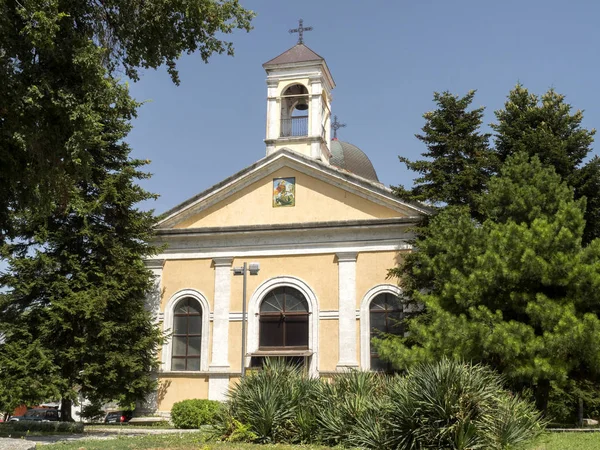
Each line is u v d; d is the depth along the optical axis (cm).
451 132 2838
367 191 3019
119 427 2712
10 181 1504
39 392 2428
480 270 2136
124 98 1534
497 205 2356
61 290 2570
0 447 1300
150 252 2936
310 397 1662
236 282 3081
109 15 1524
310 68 3384
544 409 2239
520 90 3006
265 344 2989
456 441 1320
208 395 2956
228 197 3191
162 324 3105
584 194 2650
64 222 2717
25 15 1255
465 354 2052
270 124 3381
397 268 2758
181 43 1569
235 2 1577
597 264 2050
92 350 2591
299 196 3103
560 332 1959
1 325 2572
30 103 1325
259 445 1532
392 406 1414
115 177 2764
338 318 2920
